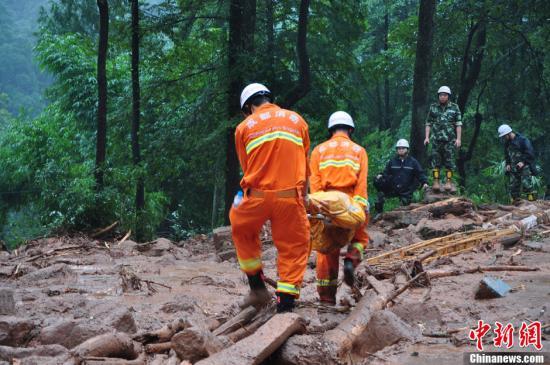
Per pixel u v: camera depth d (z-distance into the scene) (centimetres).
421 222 1258
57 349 459
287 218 531
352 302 657
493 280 668
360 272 793
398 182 1455
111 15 2183
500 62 2588
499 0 2233
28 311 617
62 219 1443
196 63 2066
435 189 1469
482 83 2612
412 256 962
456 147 1497
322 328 525
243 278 889
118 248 1262
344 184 618
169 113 2066
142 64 2066
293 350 441
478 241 1048
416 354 466
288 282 534
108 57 2509
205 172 2100
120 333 470
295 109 2020
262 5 2042
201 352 442
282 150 530
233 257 1140
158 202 2508
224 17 1873
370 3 3173
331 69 2080
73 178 1664
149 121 2103
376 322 509
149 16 1902
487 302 638
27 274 873
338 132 646
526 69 2550
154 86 2011
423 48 1755
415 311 568
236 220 539
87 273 898
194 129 1925
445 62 2570
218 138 1862
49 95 3253
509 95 2627
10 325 497
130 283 802
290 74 1894
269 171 530
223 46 1900
